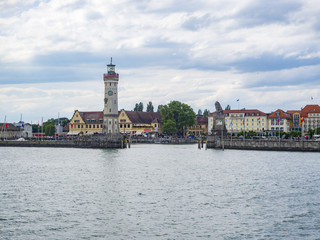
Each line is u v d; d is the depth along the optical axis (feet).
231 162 392.27
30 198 218.38
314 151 514.68
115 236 160.15
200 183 262.88
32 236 159.63
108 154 503.20
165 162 393.91
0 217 182.80
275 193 230.48
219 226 171.32
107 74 650.43
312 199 215.31
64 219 180.34
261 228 168.76
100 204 205.16
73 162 396.16
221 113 625.00
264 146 557.33
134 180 274.57
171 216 184.65
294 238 158.10
